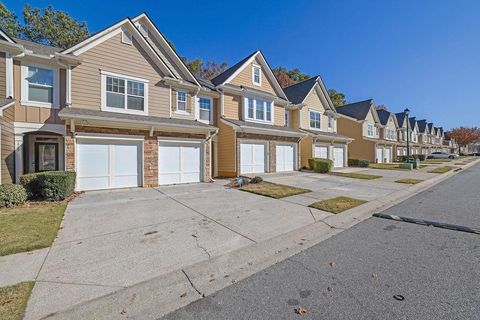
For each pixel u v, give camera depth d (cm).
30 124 983
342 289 291
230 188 1045
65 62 970
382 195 891
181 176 1174
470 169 2102
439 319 237
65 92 1053
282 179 1330
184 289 296
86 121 920
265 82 1752
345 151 2314
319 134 1973
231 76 1527
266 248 416
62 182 773
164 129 1111
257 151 1541
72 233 482
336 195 888
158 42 1309
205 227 524
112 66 1069
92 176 947
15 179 951
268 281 313
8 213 621
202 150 1247
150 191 960
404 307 255
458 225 534
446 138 6819
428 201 799
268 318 242
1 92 912
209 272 335
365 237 472
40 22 2103
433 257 375
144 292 286
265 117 1703
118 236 468
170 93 1245
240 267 353
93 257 376
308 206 716
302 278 319
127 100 1108
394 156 3562
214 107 1520
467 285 295
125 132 1009
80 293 280
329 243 443
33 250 399
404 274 324
